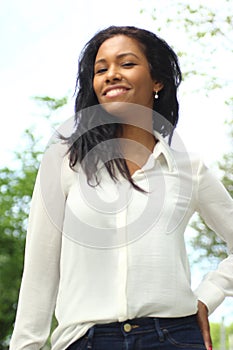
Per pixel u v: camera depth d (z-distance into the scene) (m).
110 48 3.86
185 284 3.58
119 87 3.81
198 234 16.75
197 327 3.61
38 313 3.69
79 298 3.51
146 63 3.91
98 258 3.53
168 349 3.47
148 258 3.53
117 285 3.48
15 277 21.69
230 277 4.13
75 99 3.92
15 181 23.05
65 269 3.59
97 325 3.46
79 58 3.93
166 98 4.06
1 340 21.28
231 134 14.43
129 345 3.41
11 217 22.17
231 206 4.07
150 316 3.48
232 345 30.11
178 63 4.09
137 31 3.92
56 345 3.55
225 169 16.11
